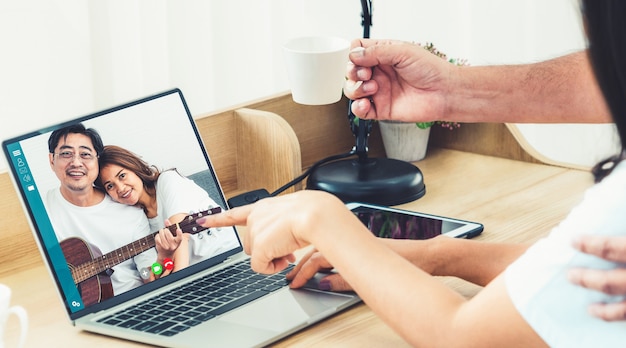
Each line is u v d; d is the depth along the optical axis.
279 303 1.04
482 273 1.04
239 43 2.22
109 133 1.15
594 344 0.73
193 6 2.11
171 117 1.22
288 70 1.25
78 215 1.09
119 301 1.08
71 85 2.01
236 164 1.51
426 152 1.69
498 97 1.29
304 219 0.90
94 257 1.08
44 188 1.08
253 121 1.46
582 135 2.54
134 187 1.15
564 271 0.74
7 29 1.89
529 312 0.75
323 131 1.64
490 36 2.48
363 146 1.50
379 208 1.36
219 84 2.23
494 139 1.64
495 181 1.52
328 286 1.07
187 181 1.20
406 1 2.43
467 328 0.79
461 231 1.25
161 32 2.07
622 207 0.73
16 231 1.22
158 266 1.13
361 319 1.02
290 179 1.44
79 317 1.04
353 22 2.38
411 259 1.05
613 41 0.69
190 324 0.99
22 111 1.96
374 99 1.32
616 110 0.73
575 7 0.75
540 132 2.58
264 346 0.95
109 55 2.04
